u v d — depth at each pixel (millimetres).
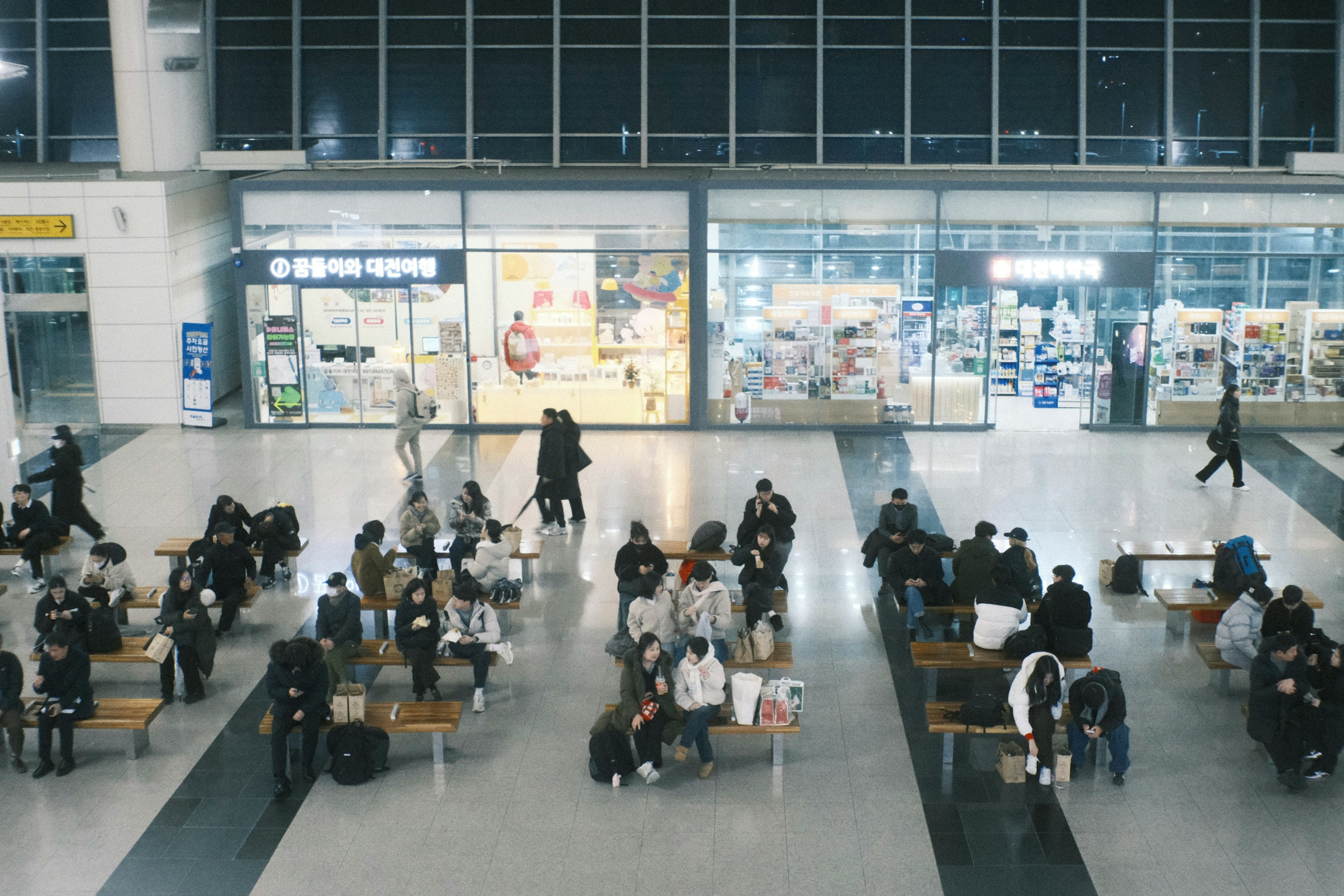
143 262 22188
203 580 13188
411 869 9570
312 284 21859
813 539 16766
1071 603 11852
